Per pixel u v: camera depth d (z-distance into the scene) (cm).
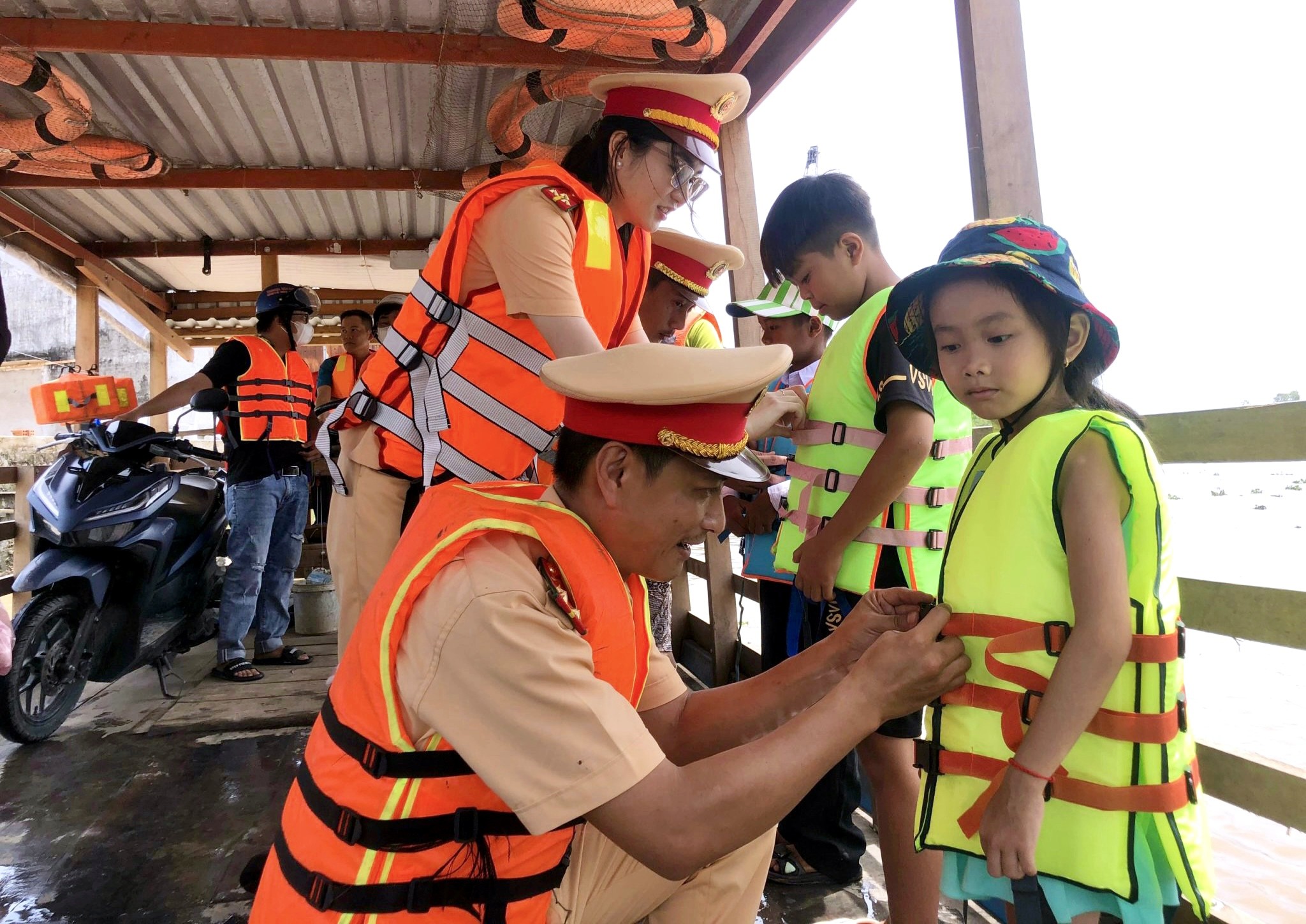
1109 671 99
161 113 502
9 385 1426
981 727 110
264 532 383
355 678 101
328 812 99
